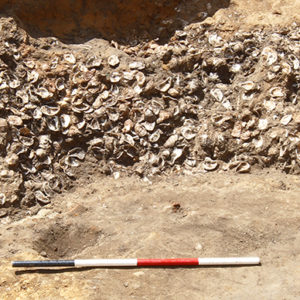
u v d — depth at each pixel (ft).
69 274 7.54
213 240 8.32
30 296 7.13
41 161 9.93
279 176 10.20
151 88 10.76
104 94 10.64
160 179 10.15
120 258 7.93
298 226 8.63
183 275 7.55
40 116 10.17
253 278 7.49
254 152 10.43
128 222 8.88
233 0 12.28
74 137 10.27
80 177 10.12
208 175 10.20
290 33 11.81
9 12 10.96
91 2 11.75
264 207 9.13
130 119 10.55
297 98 10.91
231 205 9.20
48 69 10.62
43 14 11.44
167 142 10.48
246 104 10.77
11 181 9.39
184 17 12.05
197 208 9.15
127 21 11.96
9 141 9.77
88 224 8.85
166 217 8.95
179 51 11.32
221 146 10.39
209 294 7.20
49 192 9.69
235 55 11.44
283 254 8.00
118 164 10.37
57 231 8.77
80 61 10.92
